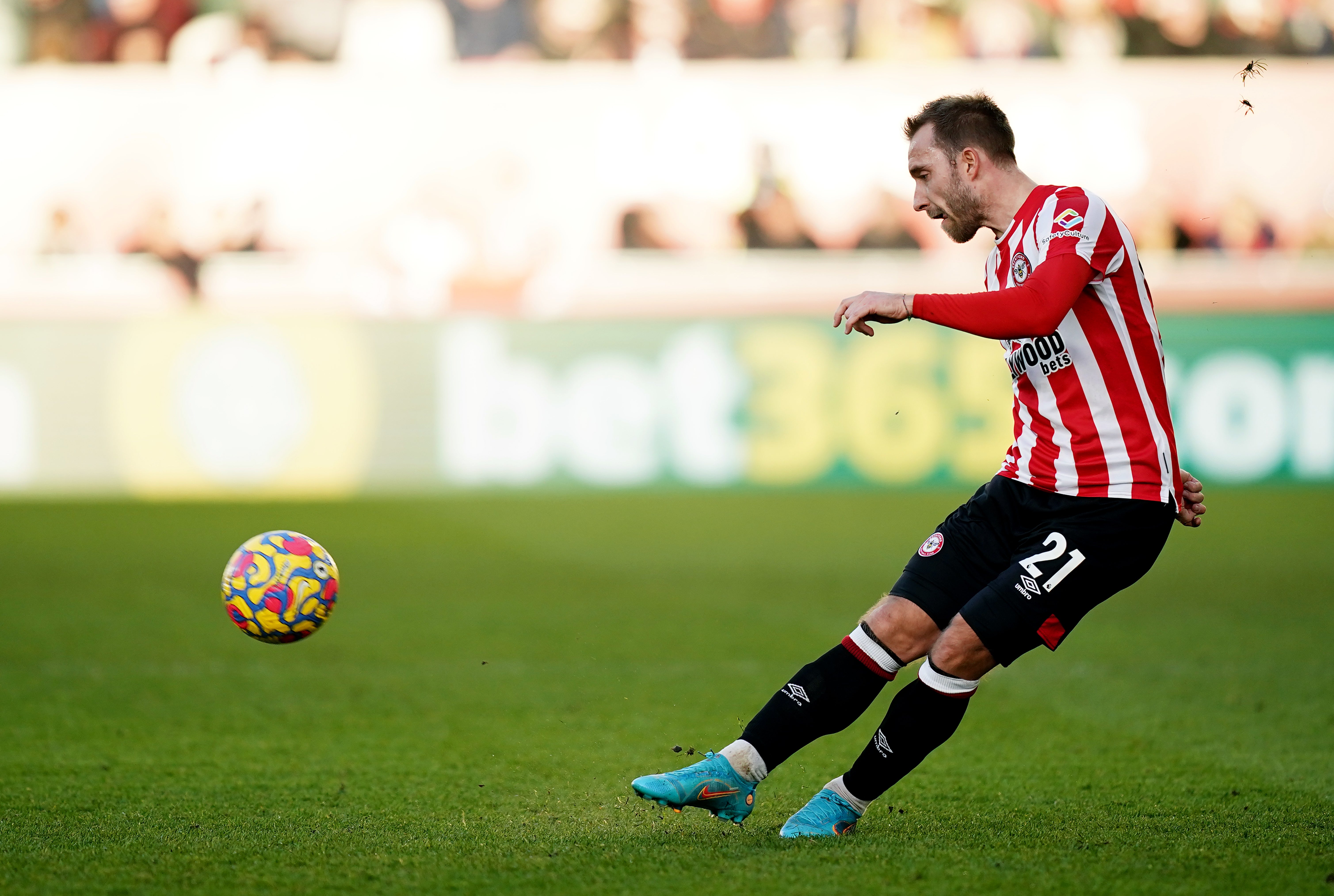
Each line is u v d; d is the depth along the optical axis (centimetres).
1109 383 998
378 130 4791
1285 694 1712
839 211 4878
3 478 4350
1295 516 3847
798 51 5056
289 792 1234
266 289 4722
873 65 4919
